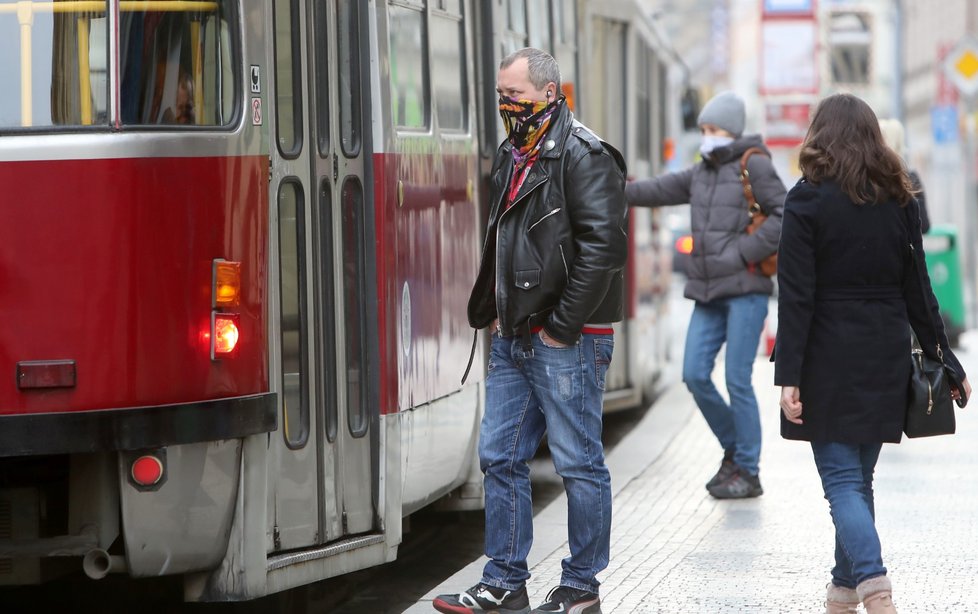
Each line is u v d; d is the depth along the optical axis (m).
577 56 36.97
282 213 18.89
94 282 17.28
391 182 20.98
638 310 41.59
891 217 18.22
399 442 21.11
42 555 17.72
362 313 20.72
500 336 19.19
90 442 17.20
